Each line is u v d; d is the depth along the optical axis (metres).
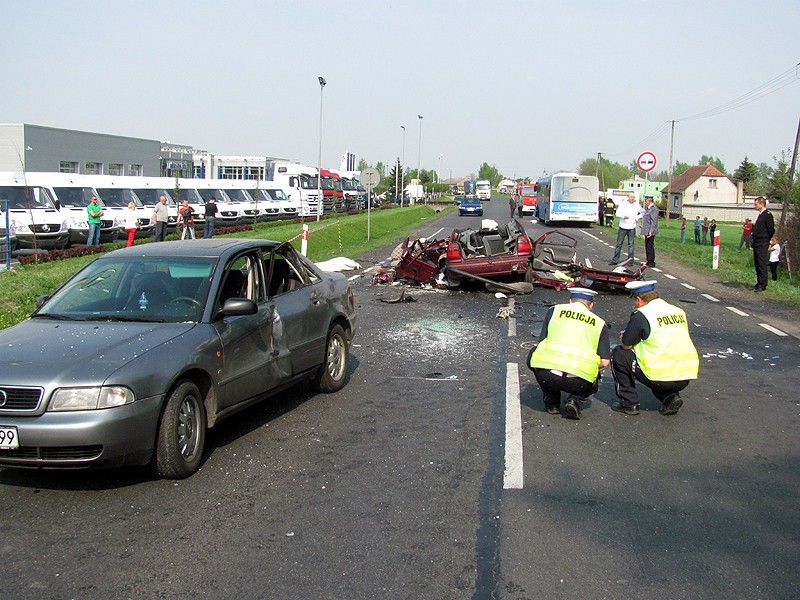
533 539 4.74
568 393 7.66
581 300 7.34
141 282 6.64
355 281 18.58
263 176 50.16
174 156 55.25
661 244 32.91
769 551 4.60
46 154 40.22
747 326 12.81
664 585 4.17
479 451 6.40
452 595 4.05
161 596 4.04
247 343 6.57
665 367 7.31
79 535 4.78
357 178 65.19
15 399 5.16
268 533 4.82
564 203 45.69
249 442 6.62
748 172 136.62
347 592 4.08
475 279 16.62
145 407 5.32
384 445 6.55
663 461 6.20
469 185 116.75
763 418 7.46
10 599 3.99
